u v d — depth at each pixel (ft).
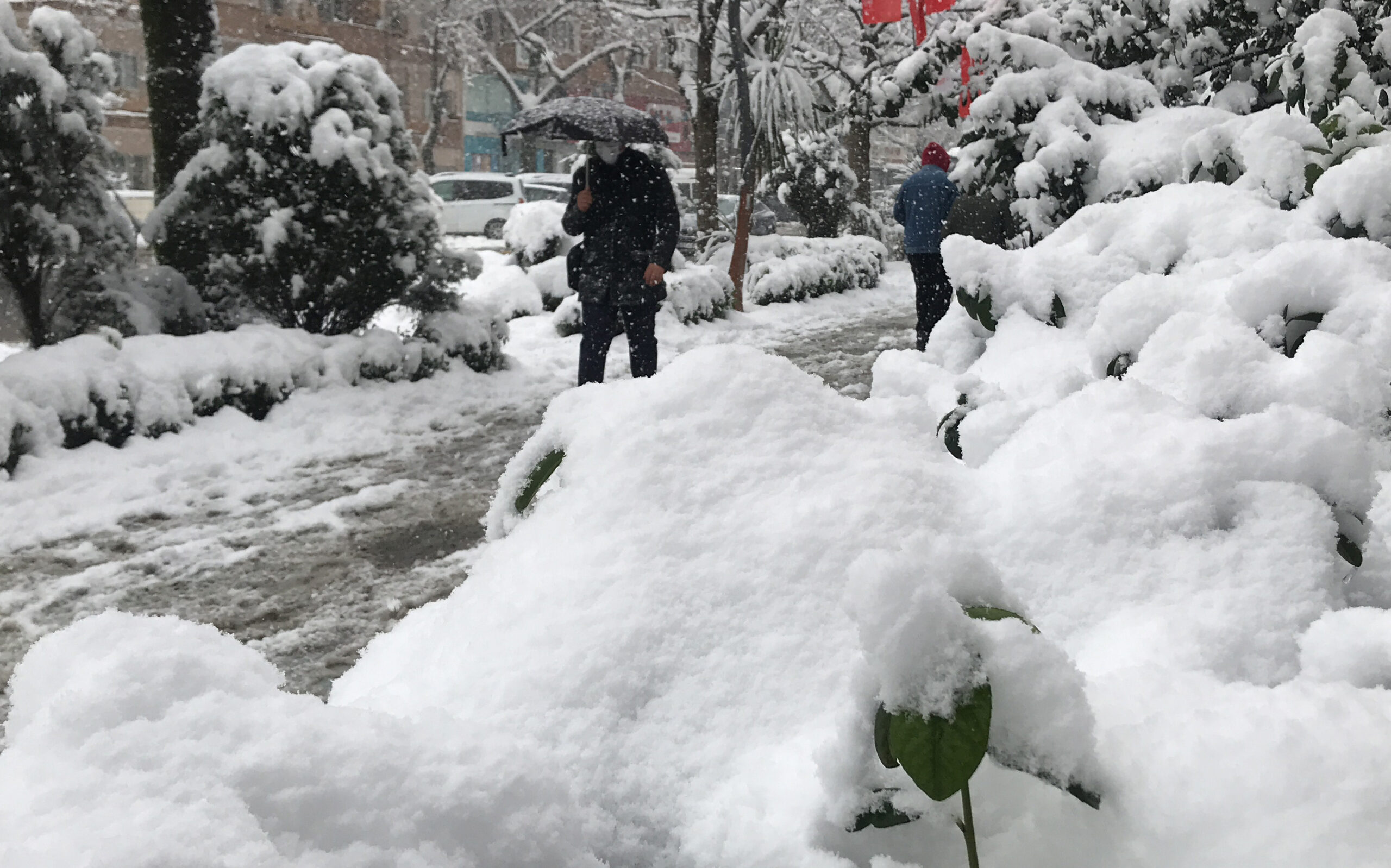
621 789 3.18
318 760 2.68
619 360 31.17
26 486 17.37
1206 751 2.89
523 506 4.60
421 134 155.43
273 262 24.70
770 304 44.27
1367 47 15.37
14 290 23.21
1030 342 6.67
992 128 19.86
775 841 3.01
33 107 22.45
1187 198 7.10
